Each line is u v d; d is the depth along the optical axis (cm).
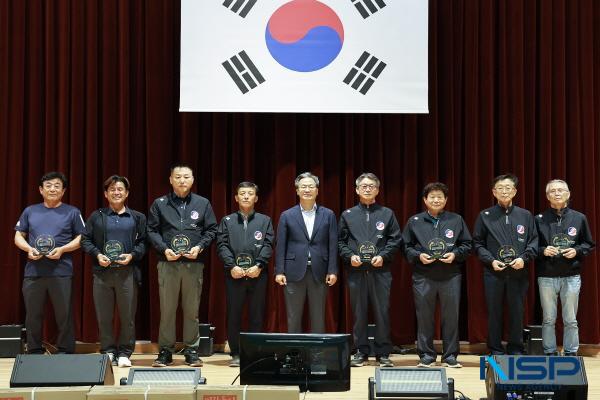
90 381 388
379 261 569
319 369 396
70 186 644
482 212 597
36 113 646
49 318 644
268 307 652
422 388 388
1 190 640
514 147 652
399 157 657
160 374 397
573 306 593
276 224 649
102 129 650
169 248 581
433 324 581
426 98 636
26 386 387
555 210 602
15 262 640
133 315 588
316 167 651
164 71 645
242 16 634
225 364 589
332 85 636
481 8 656
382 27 636
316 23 637
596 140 664
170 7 648
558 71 656
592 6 661
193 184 651
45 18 648
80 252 644
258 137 661
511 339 584
